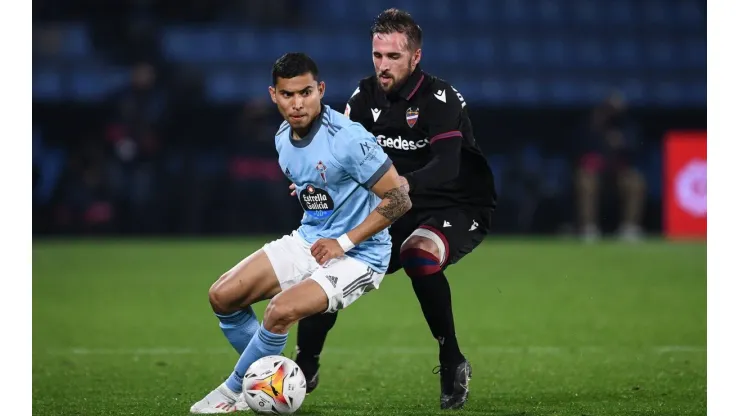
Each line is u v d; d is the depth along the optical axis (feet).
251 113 214.90
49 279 145.07
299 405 56.24
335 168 56.39
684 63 254.68
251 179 216.95
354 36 248.93
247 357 57.72
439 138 61.98
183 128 230.89
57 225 216.74
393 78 62.03
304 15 252.83
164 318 110.42
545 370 78.95
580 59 252.83
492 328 102.47
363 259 58.34
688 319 107.86
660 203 241.14
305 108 55.26
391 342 94.63
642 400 65.77
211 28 244.83
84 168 215.72
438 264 61.98
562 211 232.73
